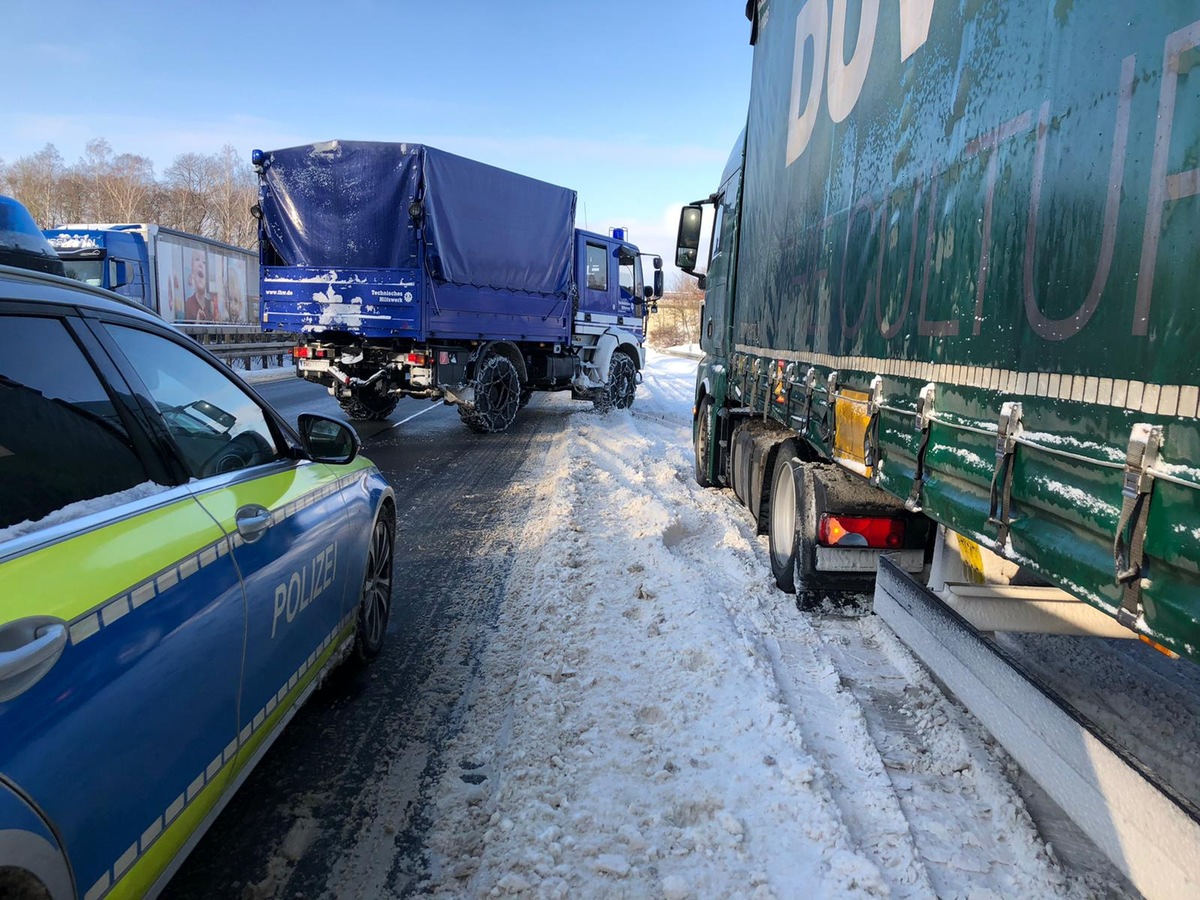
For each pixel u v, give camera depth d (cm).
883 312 290
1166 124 138
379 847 242
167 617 176
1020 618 265
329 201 1016
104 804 148
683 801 254
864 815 252
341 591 312
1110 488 153
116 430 197
